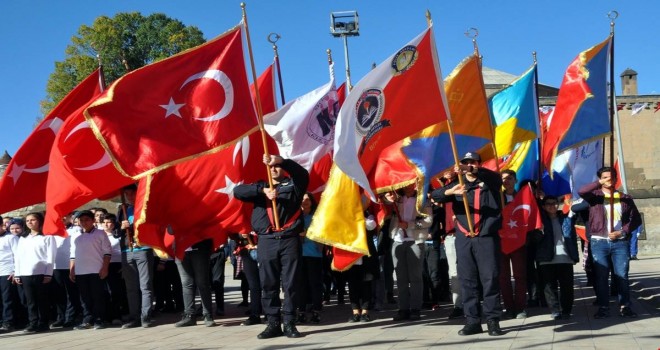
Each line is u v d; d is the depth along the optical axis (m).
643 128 36.41
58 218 8.65
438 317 9.70
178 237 9.03
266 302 8.14
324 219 8.50
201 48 8.38
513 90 10.49
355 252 8.50
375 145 7.91
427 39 8.01
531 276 10.51
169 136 8.06
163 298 12.08
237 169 9.16
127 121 7.99
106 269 10.17
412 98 7.93
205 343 7.95
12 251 10.59
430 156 9.04
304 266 9.55
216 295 11.34
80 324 10.71
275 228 8.03
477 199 7.67
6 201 9.91
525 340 7.24
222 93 8.27
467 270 7.76
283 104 11.16
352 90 7.61
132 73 8.09
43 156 10.03
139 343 8.21
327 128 10.48
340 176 8.59
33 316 10.12
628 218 8.77
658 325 8.08
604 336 7.36
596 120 9.98
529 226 8.74
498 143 10.40
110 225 10.94
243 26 8.53
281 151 10.16
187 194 8.92
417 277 9.37
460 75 8.98
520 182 9.86
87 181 8.73
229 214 9.05
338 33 21.36
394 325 8.91
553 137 10.14
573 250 8.84
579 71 10.02
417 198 8.88
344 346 7.25
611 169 8.74
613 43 10.18
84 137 8.67
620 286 8.90
